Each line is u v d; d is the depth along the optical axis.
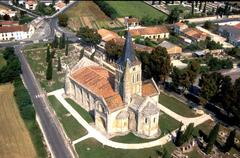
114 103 153.62
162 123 166.62
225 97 166.88
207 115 175.38
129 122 158.75
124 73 147.50
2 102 179.38
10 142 148.62
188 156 144.50
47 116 169.75
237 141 155.75
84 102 176.50
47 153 142.75
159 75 196.75
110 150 146.25
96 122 161.75
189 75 183.75
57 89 197.00
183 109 180.25
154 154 144.75
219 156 145.25
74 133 157.12
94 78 173.12
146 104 152.75
